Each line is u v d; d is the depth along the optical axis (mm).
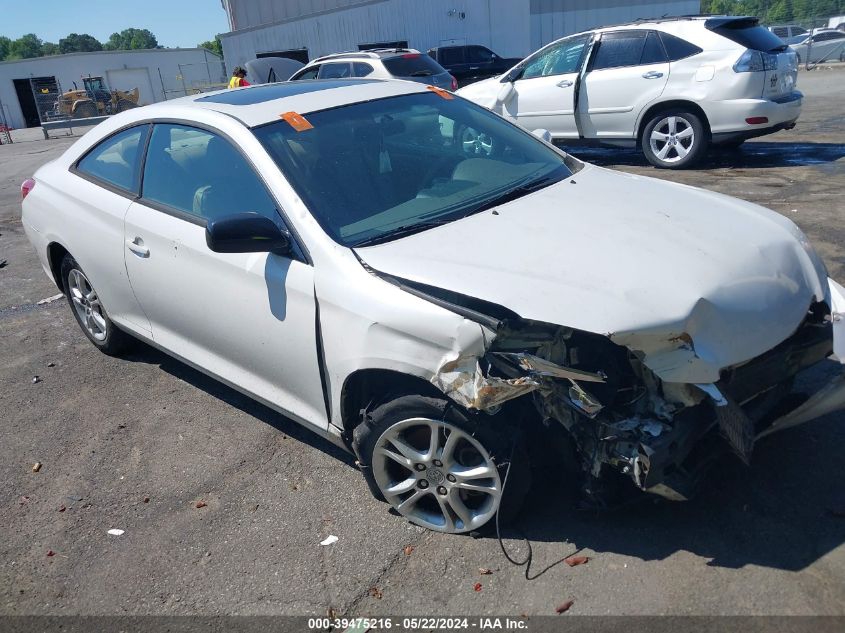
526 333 2453
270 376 3279
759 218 3094
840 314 2809
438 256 2721
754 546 2613
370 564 2768
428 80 13609
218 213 3348
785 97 8414
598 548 2686
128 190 3982
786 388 2846
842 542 2590
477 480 2717
